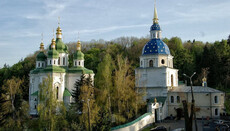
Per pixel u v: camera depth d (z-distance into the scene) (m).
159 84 65.88
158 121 57.53
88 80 58.38
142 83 66.38
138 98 54.00
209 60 99.19
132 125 46.72
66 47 76.25
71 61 114.31
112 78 56.59
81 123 41.66
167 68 66.12
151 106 55.34
